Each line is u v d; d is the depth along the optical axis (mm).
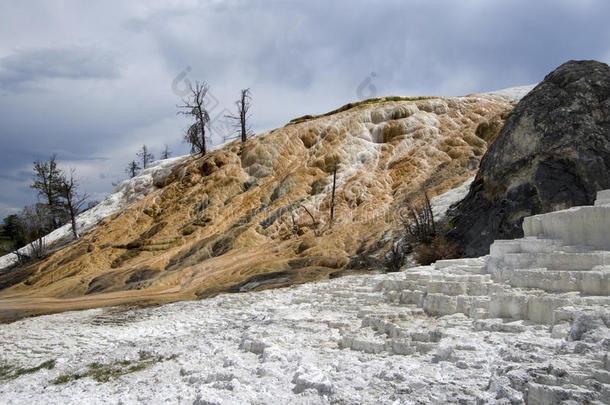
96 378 9094
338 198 39625
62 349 13273
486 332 7188
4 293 38906
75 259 43094
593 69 21406
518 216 19859
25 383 9758
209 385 6762
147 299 26891
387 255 25609
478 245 20656
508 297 7699
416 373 5980
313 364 7129
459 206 25469
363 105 53875
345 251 30656
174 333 13570
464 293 9297
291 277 24828
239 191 45281
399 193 37781
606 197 9688
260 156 48375
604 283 6910
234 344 9906
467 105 48906
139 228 45406
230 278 29406
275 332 9773
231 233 38906
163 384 7609
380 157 44750
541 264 8539
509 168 21125
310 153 48219
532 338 6301
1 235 74438
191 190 47062
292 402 5590
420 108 49844
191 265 35875
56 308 27469
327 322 10328
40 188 64750
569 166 19500
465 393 5039
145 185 56750
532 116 21016
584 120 19906
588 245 8391
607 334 5320
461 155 39062
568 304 6762
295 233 37125
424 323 8516
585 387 4363
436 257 21125
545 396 4324
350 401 5305
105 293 32781
